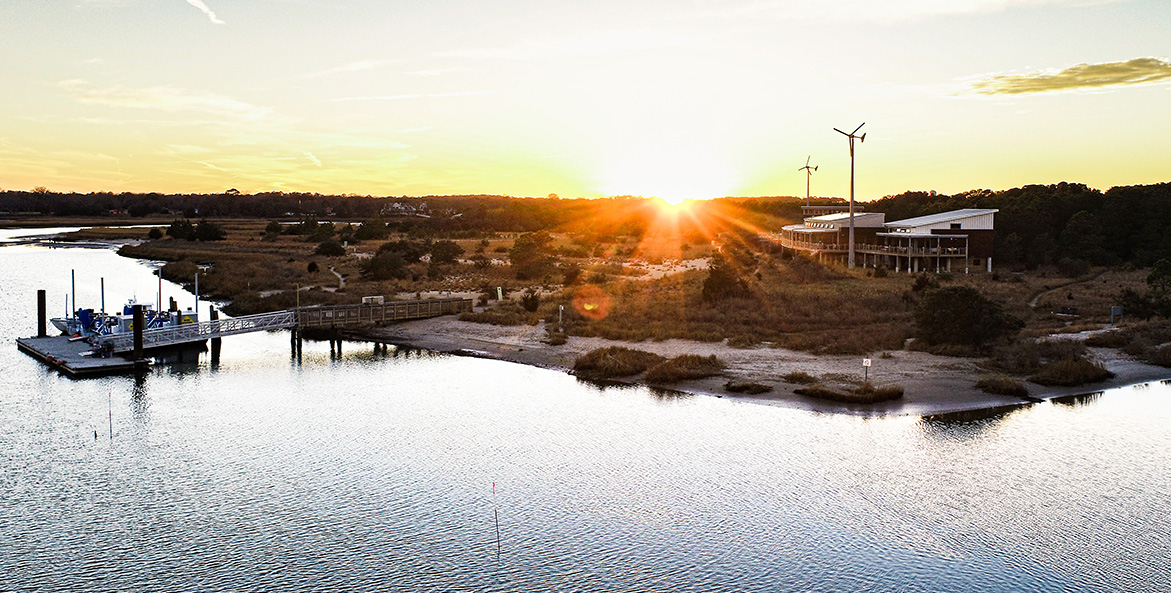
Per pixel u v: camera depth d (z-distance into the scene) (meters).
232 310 77.69
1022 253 116.81
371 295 85.19
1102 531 28.41
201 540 28.19
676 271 110.75
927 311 56.81
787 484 32.66
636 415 41.94
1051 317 70.38
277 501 31.41
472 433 39.38
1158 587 25.02
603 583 25.58
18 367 53.53
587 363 52.47
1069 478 32.94
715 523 29.41
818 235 124.25
